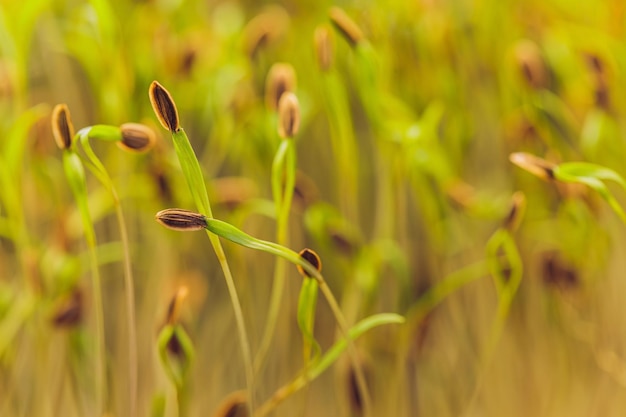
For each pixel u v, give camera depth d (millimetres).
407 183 223
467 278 219
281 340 215
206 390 219
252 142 205
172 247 213
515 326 221
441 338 223
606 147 210
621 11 214
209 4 234
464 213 215
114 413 209
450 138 214
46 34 220
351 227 203
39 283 197
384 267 218
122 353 214
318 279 172
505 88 218
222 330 220
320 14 216
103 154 217
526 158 178
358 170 227
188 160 166
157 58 204
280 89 188
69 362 201
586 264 210
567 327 218
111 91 199
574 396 221
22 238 197
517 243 220
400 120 202
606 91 201
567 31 214
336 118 192
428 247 223
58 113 171
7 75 197
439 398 221
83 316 199
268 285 219
